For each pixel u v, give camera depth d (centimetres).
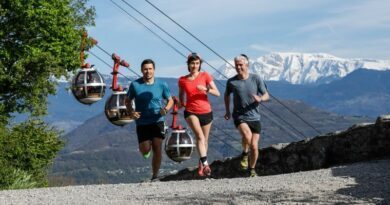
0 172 2209
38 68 3703
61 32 3875
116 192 1130
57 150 3198
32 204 977
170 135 2044
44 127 3238
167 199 982
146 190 1149
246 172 1800
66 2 3956
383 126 1496
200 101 1323
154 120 1343
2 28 3794
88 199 1027
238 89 1391
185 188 1160
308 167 1647
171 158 2048
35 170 2969
